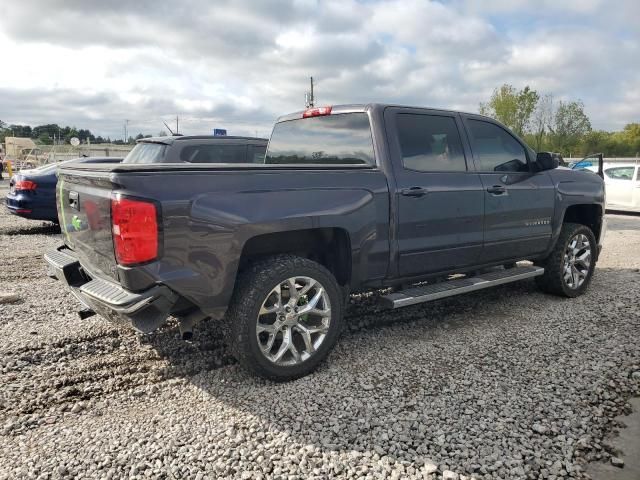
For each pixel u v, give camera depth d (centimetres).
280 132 507
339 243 386
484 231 467
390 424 296
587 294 573
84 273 378
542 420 301
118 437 284
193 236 308
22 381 352
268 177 340
